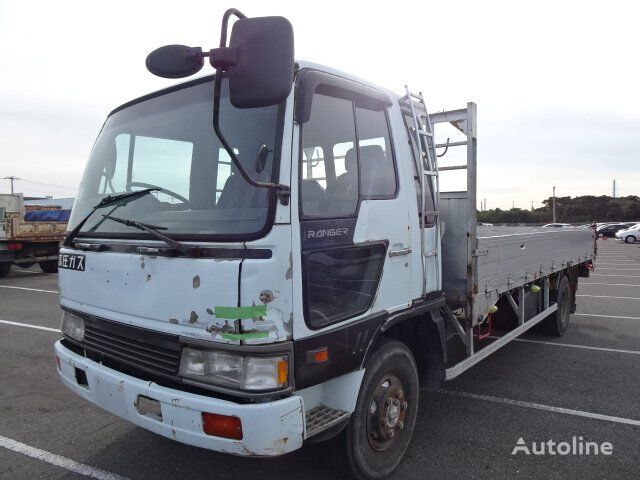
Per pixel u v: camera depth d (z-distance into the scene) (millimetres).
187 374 2426
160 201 2752
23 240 13484
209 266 2324
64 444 3715
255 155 2438
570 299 7801
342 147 2852
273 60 2035
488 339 4793
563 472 3359
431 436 3900
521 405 4570
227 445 2273
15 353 6117
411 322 3627
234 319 2246
